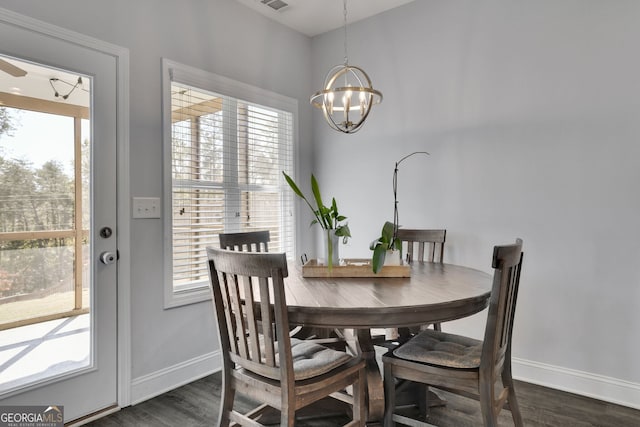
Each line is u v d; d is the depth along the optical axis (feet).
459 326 9.30
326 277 6.59
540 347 8.20
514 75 8.54
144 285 7.73
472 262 9.10
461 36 9.27
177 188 8.58
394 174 10.00
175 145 8.55
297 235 11.57
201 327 8.82
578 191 7.78
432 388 7.88
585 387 7.66
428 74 9.79
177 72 8.36
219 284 5.31
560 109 7.98
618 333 7.37
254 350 4.91
